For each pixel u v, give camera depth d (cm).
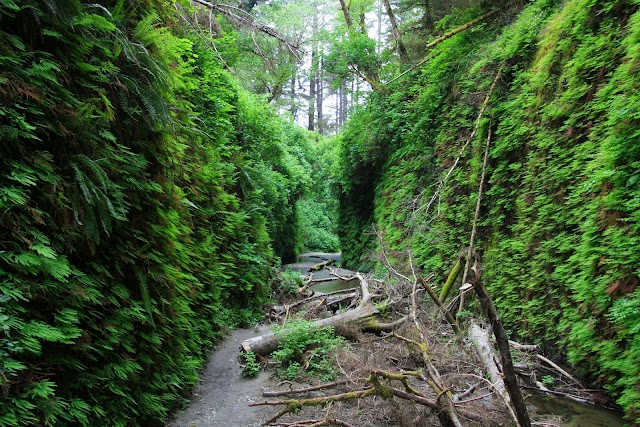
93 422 272
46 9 264
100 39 311
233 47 1056
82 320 277
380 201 1299
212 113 775
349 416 396
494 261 650
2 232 224
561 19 604
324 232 2684
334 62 1452
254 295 836
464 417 350
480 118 756
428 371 418
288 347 557
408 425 354
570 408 408
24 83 234
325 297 851
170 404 406
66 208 261
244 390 477
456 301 692
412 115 1123
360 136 1384
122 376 291
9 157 231
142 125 367
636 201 362
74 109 280
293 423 364
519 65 715
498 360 466
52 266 237
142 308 329
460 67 930
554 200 538
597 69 500
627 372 361
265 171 1163
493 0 1012
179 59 534
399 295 666
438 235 831
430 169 971
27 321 230
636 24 418
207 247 577
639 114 371
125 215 332
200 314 553
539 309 530
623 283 383
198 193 563
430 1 1292
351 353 522
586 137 500
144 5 416
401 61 1429
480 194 684
